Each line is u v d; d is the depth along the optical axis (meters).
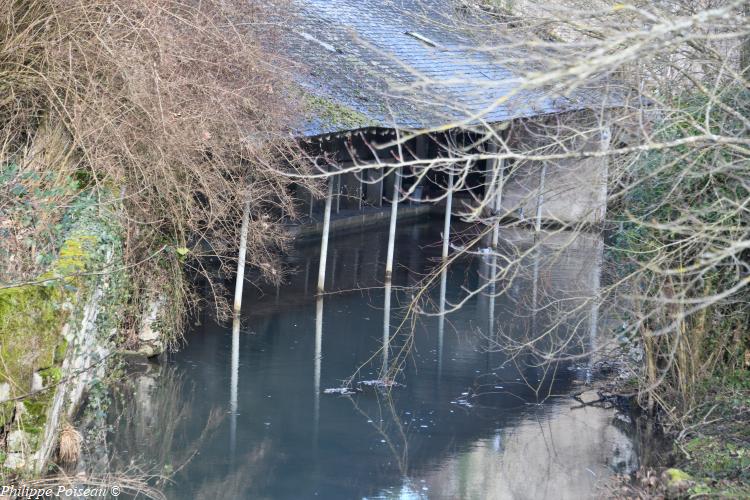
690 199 10.16
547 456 10.94
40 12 11.48
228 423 11.71
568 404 12.84
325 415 12.17
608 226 12.68
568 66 6.36
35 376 8.93
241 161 14.92
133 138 11.63
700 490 9.24
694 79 8.43
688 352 11.19
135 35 11.66
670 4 9.29
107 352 12.55
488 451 11.16
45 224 10.38
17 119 11.88
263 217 16.88
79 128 10.95
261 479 10.12
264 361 14.35
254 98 13.27
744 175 8.63
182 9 12.72
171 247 13.72
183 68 12.41
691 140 6.30
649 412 12.03
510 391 13.34
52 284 9.23
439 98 7.19
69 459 9.86
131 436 11.07
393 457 10.88
